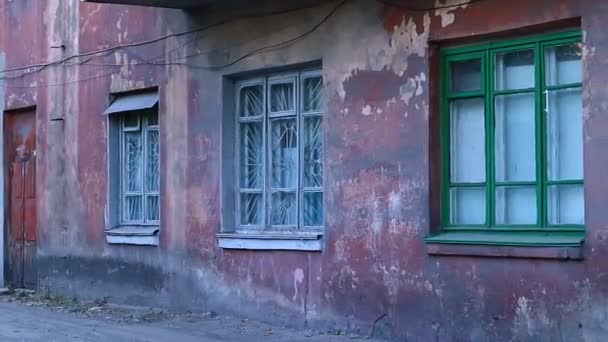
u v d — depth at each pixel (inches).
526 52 346.3
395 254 374.6
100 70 537.3
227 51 453.1
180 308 478.9
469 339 346.9
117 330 433.1
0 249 620.1
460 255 350.6
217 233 456.4
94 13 541.3
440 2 361.7
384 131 380.5
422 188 365.4
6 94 620.7
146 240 500.1
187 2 453.4
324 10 407.5
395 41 377.4
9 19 620.1
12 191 622.2
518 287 332.8
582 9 319.3
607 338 308.0
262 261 434.6
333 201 401.1
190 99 474.6
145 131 518.9
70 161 561.3
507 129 351.3
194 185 471.5
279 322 424.8
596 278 311.6
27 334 428.1
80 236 552.1
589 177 315.3
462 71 366.3
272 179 442.6
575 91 331.6
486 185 355.9
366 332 385.4
